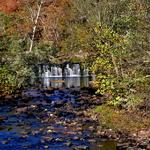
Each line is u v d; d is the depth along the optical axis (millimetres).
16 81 35094
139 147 16109
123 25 26328
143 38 20219
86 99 29000
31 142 17281
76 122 21109
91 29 32625
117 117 21297
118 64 23312
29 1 73188
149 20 20250
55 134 18672
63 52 60281
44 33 68812
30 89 35531
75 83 42750
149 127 19125
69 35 66188
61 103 27594
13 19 68500
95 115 22656
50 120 22000
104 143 16953
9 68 35781
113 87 22406
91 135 18391
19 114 23781
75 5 55875
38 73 44594
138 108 21844
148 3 20531
